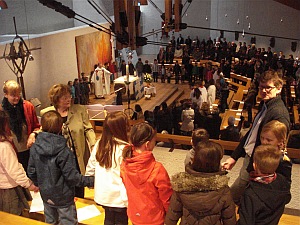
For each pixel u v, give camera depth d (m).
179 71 19.61
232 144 6.08
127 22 8.05
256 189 2.28
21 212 3.42
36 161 2.85
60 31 14.57
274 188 2.25
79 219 3.66
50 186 2.87
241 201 2.37
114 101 15.48
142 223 2.60
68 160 2.83
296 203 4.24
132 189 2.56
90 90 16.77
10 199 3.28
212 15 24.14
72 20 18.36
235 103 13.80
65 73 14.95
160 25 25.27
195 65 18.97
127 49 21.08
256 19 22.83
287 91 14.84
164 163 5.74
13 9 14.01
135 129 2.50
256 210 2.27
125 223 2.95
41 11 15.81
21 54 8.11
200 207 2.12
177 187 2.16
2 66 10.73
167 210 2.54
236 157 3.38
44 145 2.79
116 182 2.78
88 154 3.54
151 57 25.53
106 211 2.94
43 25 16.03
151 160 2.51
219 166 2.21
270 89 2.90
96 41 17.61
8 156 3.06
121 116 2.72
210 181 2.11
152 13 25.19
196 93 13.05
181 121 9.43
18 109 3.74
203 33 24.75
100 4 18.78
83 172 3.49
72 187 2.98
